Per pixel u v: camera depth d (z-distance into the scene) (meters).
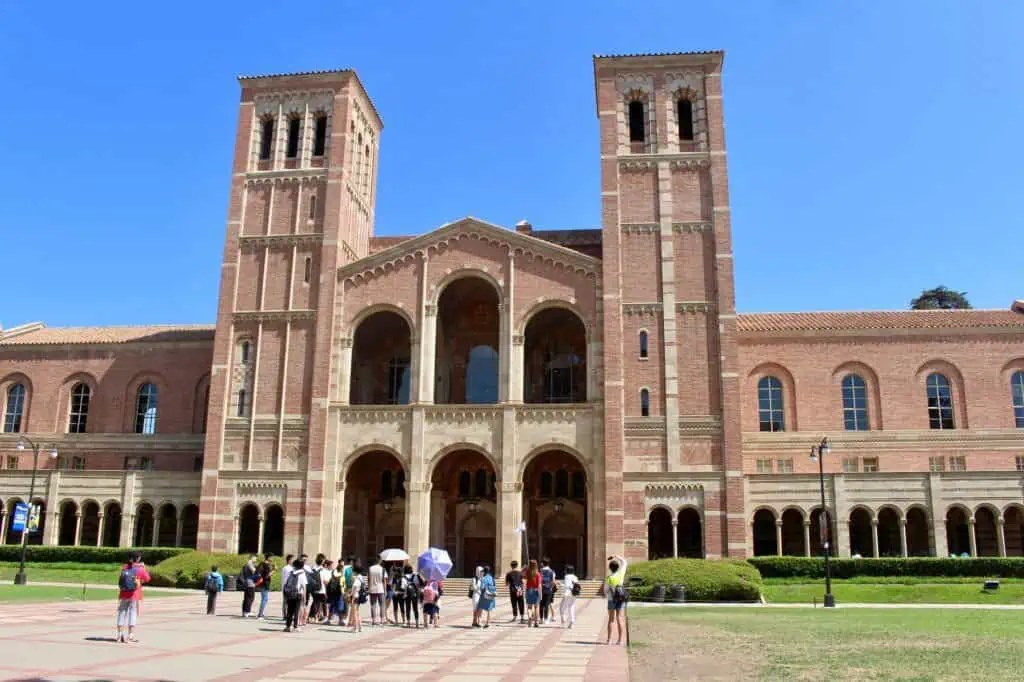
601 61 61.53
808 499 53.94
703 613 37.59
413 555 54.12
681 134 61.19
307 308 59.72
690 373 55.03
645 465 53.72
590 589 51.06
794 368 63.56
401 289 59.09
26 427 71.25
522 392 56.16
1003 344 62.78
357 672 20.08
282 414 57.78
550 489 62.44
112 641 24.92
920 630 28.67
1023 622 31.81
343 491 56.31
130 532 60.19
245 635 27.81
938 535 52.59
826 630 28.94
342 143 62.88
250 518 60.50
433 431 56.00
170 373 70.56
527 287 57.69
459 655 23.55
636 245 57.62
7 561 58.75
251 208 62.41
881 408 62.34
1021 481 52.66
